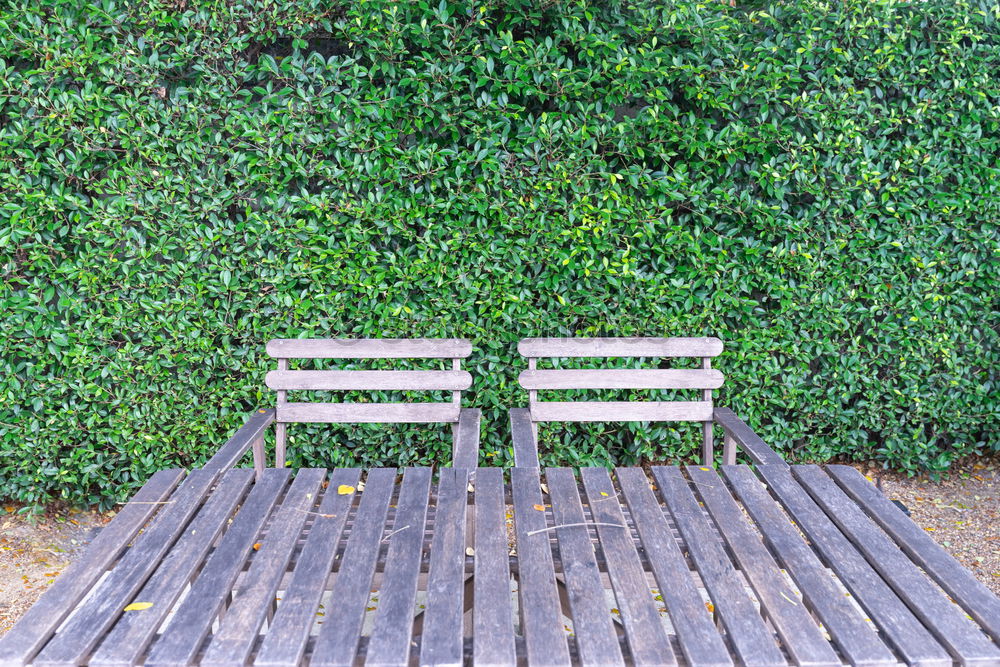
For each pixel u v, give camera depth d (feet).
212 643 4.87
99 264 11.57
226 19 11.02
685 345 10.61
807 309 12.34
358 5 10.91
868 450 13.43
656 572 5.83
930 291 12.37
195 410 12.28
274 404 12.28
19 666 4.67
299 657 4.75
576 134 11.35
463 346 10.41
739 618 5.17
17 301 11.41
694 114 11.77
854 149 11.83
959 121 11.99
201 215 11.52
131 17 10.96
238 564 5.93
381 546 7.13
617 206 11.65
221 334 12.05
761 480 8.32
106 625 5.10
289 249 11.82
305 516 6.88
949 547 11.40
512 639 4.90
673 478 7.73
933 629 5.05
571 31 11.09
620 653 4.75
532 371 10.53
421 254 11.76
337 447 12.61
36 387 11.77
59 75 10.98
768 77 11.41
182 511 6.91
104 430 12.03
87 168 11.27
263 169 11.47
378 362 12.27
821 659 4.71
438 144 11.80
